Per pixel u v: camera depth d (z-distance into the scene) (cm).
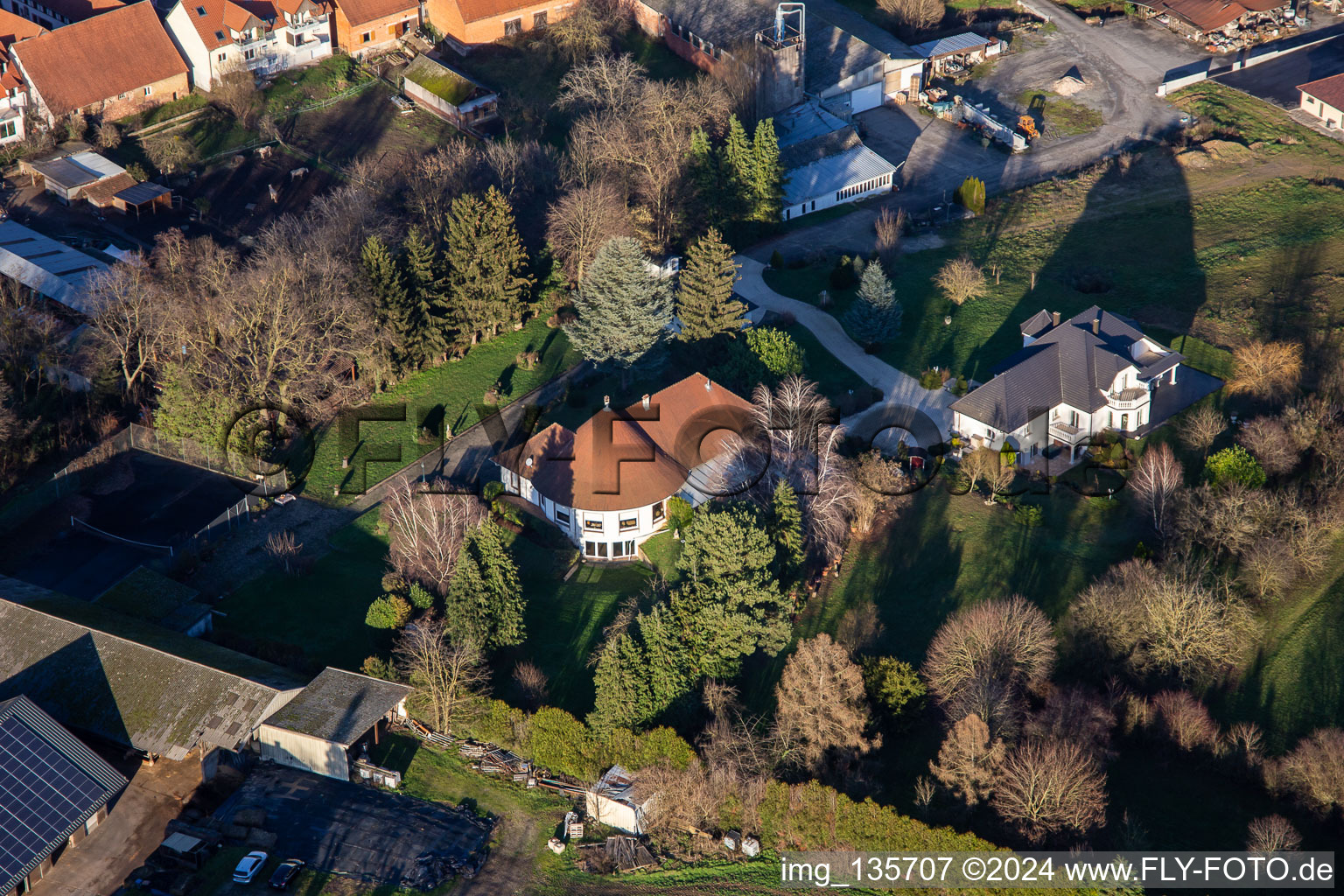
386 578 9075
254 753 7988
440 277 11788
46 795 7388
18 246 12544
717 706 8050
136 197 13762
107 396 10988
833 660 7825
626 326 11000
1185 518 9338
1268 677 8631
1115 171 15100
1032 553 9656
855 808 7319
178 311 10669
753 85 14900
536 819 7656
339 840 7394
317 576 9481
